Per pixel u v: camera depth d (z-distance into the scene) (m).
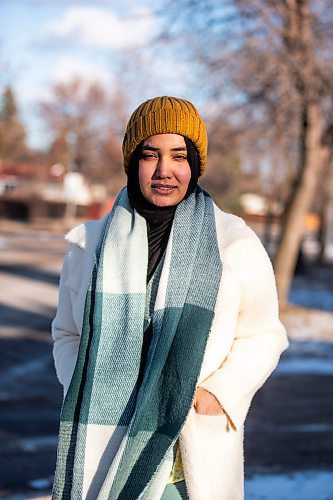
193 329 2.20
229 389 2.20
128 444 2.15
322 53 14.80
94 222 2.55
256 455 6.82
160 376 2.20
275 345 2.31
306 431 7.80
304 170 17.03
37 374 10.12
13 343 12.20
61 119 66.94
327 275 31.17
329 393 9.82
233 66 15.02
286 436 7.55
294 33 14.49
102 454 2.21
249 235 2.38
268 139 16.88
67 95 66.25
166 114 2.33
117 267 2.31
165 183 2.33
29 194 55.25
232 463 2.28
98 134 66.50
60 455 2.26
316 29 14.59
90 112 66.25
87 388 2.23
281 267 17.80
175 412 2.16
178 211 2.35
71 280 2.48
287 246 17.69
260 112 15.98
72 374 2.38
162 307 2.22
